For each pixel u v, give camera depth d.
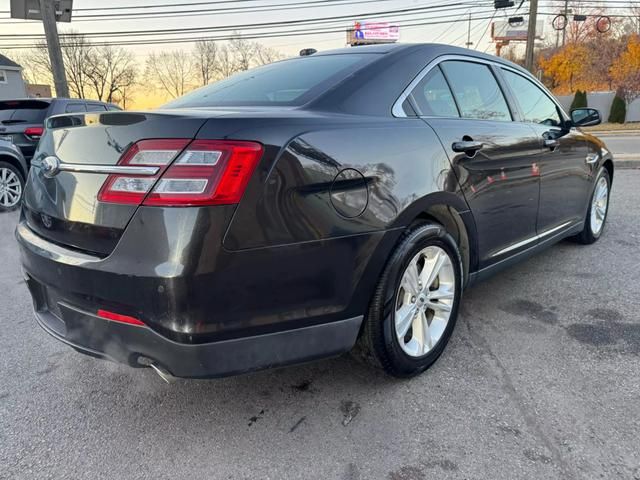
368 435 2.00
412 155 2.19
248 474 1.81
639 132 21.20
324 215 1.84
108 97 49.12
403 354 2.27
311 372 2.49
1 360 2.69
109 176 1.73
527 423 2.04
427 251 2.35
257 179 1.67
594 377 2.36
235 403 2.25
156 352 1.70
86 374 2.54
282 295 1.78
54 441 2.02
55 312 2.15
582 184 3.96
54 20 11.79
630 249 4.38
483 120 2.82
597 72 33.81
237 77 2.88
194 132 1.64
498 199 2.81
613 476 1.74
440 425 2.04
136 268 1.64
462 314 3.14
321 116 1.98
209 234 1.60
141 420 2.15
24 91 32.75
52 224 1.97
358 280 1.98
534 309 3.18
